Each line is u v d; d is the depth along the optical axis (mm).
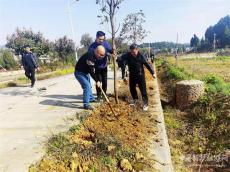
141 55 8594
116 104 8578
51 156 4957
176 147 7281
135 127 6969
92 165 5027
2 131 6465
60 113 7773
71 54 41219
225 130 7715
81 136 5965
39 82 16234
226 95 9539
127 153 5516
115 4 8195
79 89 11891
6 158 4965
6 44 43250
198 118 8984
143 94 8695
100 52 7355
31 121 7160
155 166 5488
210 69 26047
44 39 41125
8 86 14438
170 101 11102
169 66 24328
